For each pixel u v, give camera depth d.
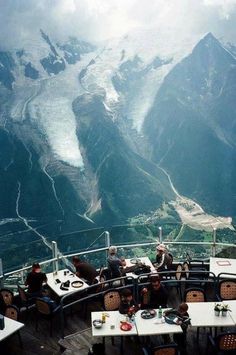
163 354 6.98
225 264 11.57
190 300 9.12
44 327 9.73
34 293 9.99
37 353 8.71
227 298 9.53
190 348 8.55
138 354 8.45
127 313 8.23
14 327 8.17
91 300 10.74
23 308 10.59
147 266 11.11
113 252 10.83
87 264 10.99
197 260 12.08
